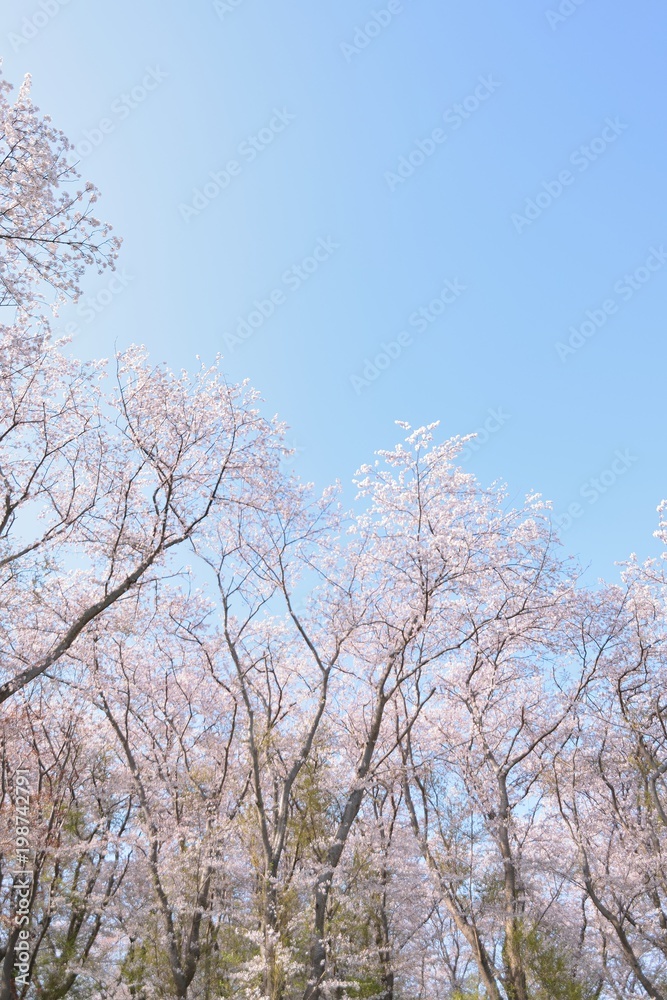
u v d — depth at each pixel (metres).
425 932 18.94
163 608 18.53
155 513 15.02
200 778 17.12
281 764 16.91
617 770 18.22
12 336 12.78
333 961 14.38
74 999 15.70
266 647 18.84
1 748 14.82
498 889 16.75
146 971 15.01
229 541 17.77
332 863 14.43
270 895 13.76
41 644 16.06
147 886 16.86
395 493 18.48
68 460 15.08
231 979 14.89
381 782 16.78
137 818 16.62
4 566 12.67
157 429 15.62
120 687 17.70
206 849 15.26
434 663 19.23
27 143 10.53
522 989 14.95
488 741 18.67
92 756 17.41
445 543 17.05
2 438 13.60
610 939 18.03
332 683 19.78
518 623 18.59
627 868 16.95
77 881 16.02
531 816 19.06
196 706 19.58
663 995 15.40
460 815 17.38
